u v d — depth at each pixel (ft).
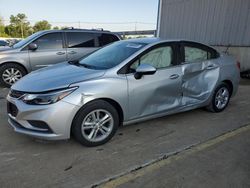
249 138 12.69
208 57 15.43
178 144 11.88
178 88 13.64
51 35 23.27
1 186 8.63
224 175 9.49
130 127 13.69
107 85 11.16
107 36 25.93
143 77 12.22
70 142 11.80
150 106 12.77
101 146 11.51
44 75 11.93
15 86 11.46
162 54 13.29
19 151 10.96
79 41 24.45
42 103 10.24
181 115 15.72
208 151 11.28
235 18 32.01
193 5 37.55
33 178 9.10
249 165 10.21
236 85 16.88
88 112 10.84
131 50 12.91
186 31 39.29
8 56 21.86
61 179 9.06
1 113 15.53
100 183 8.89
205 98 15.16
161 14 43.55
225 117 15.58
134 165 10.03
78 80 10.89
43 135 10.41
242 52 31.58
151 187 8.73
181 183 8.96
